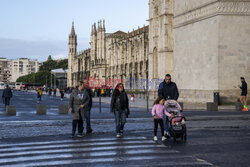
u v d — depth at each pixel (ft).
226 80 137.69
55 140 53.11
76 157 39.11
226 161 36.47
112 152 42.01
